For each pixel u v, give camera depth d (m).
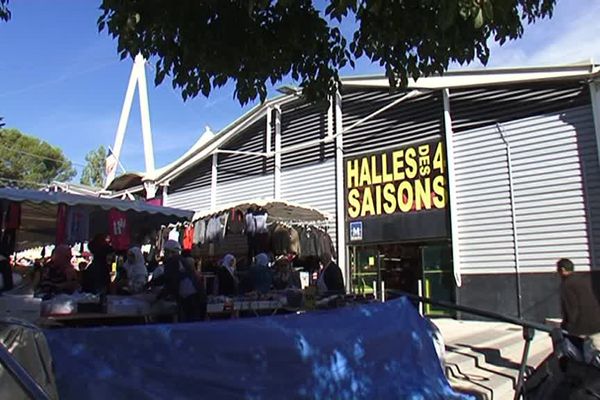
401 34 3.93
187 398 3.83
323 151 14.85
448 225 12.27
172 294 6.99
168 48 4.14
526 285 11.02
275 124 16.17
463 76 12.23
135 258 8.78
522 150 11.42
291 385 4.31
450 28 3.74
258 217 11.08
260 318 4.56
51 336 3.55
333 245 13.95
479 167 11.97
